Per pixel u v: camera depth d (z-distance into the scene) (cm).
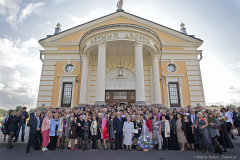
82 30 1747
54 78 1611
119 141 742
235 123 1049
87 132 729
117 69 1609
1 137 1009
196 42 1706
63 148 744
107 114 812
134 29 1266
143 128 763
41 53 1670
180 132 727
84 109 1128
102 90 1181
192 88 1593
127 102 1530
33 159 589
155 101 1398
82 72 1470
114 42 1284
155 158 602
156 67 1471
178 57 1683
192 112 820
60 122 753
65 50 1659
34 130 699
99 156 626
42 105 1516
